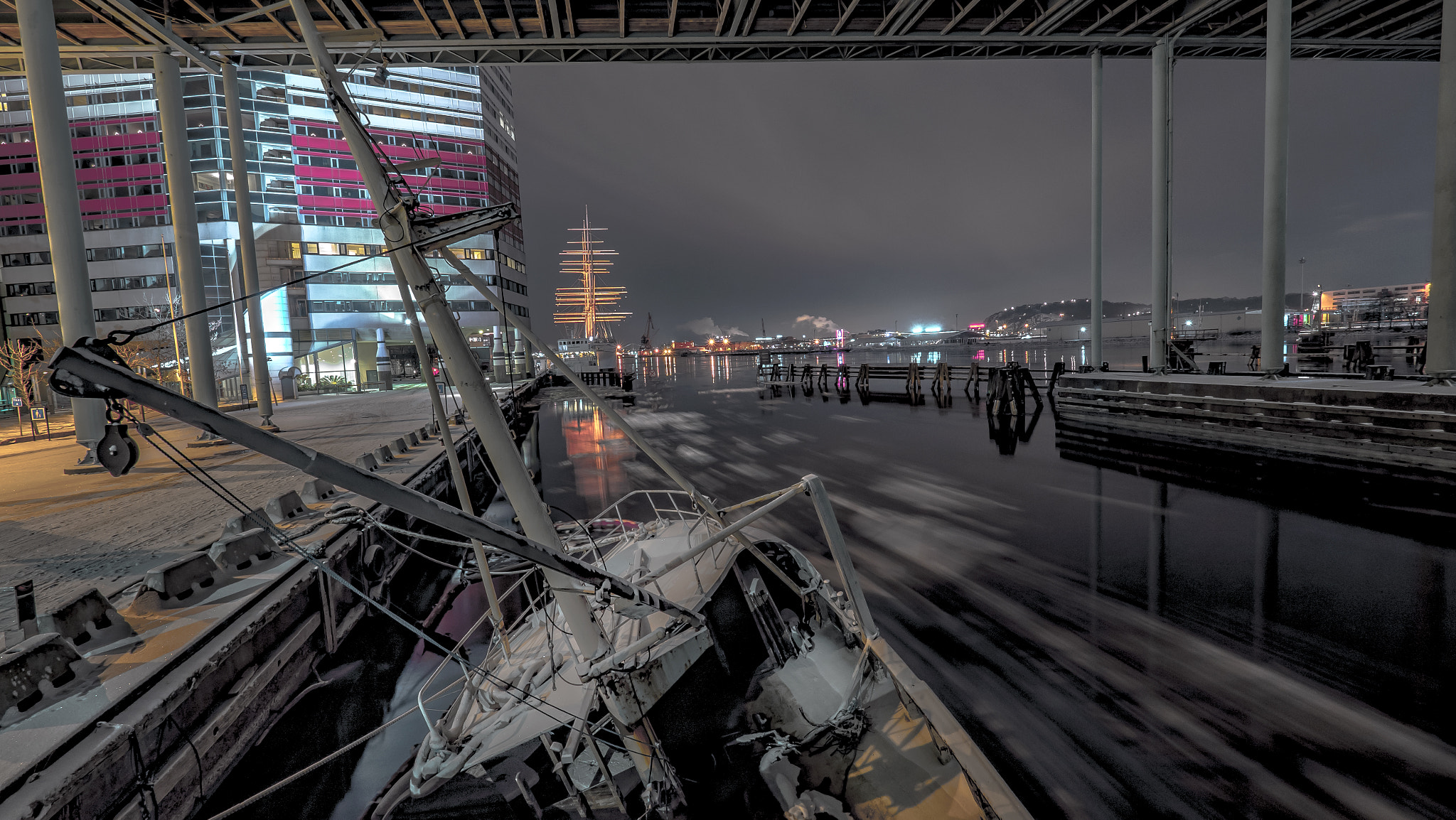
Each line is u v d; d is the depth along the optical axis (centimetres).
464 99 5250
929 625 647
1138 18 1688
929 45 1814
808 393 3728
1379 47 1927
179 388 3083
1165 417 1625
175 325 3200
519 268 6456
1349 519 894
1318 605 653
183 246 1452
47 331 4484
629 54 1800
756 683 422
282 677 556
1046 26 1705
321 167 4431
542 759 328
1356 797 389
